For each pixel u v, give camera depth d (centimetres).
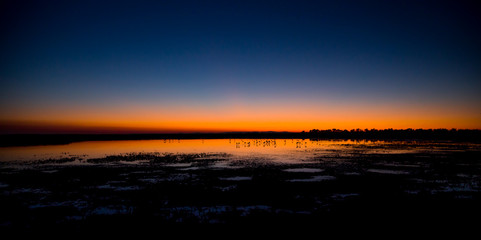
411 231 961
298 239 897
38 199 1407
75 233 959
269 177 1994
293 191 1552
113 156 3562
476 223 1037
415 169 2344
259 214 1148
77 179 1945
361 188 1619
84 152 4209
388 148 4938
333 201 1340
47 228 1008
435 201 1333
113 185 1741
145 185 1738
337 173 2156
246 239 900
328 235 928
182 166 2608
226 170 2348
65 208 1255
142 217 1122
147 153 4056
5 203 1341
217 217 1115
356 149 4762
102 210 1222
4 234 955
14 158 3294
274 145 6488
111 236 932
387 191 1540
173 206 1274
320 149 4862
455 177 1959
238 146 6038
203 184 1758
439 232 951
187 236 927
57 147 5597
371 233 945
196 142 8475
